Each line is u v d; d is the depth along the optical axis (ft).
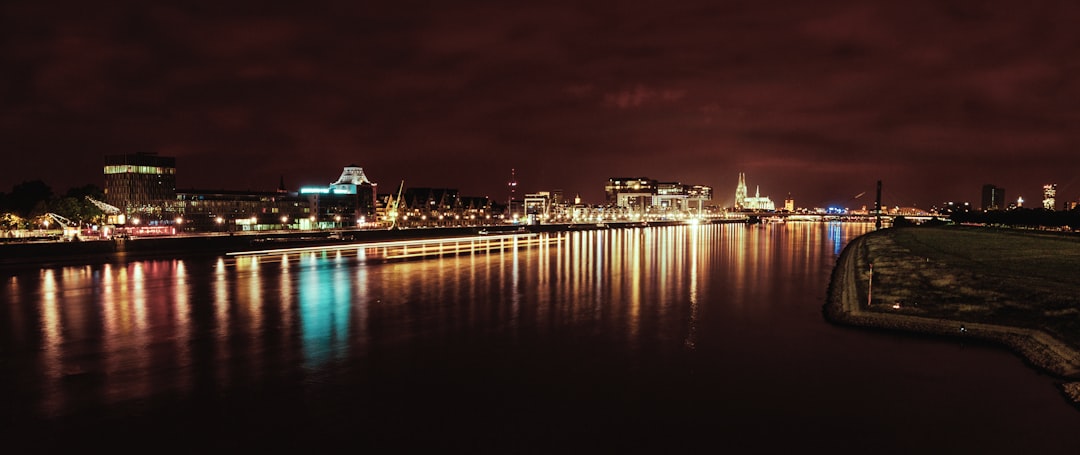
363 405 121.39
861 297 225.97
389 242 611.47
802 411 116.88
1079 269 270.67
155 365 149.07
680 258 467.11
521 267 393.09
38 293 265.13
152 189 604.49
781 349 161.38
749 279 325.21
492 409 119.14
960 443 102.27
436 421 113.19
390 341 174.50
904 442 102.94
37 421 113.09
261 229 652.89
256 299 251.39
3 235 435.94
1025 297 192.95
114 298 252.01
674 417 114.62
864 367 142.72
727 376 138.92
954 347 156.56
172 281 309.42
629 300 249.96
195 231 595.88
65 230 430.20
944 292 216.95
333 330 189.37
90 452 100.63
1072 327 155.22
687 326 194.08
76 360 153.38
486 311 223.71
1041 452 98.78
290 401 123.65
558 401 123.44
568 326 195.21
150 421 113.19
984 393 124.16
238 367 147.33
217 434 107.34
